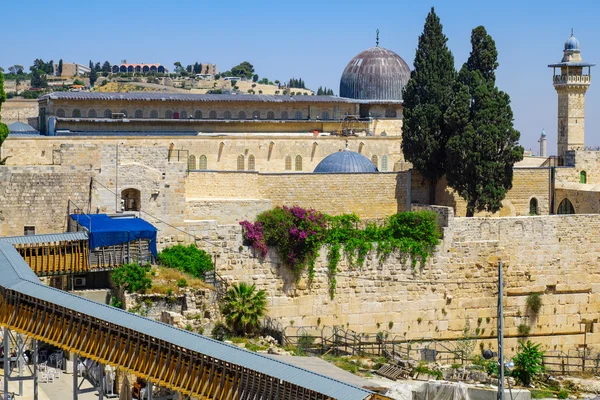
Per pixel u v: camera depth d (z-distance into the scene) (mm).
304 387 60750
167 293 94062
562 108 160250
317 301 105188
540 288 113125
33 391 79000
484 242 110438
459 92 120562
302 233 103688
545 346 113625
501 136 119625
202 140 135500
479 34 124875
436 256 108875
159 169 102125
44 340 71875
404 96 126188
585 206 124500
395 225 108812
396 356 98750
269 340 97375
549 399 90500
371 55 165625
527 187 126625
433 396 85438
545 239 113250
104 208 100500
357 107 158250
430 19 125938
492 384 91688
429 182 124062
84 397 78688
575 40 161750
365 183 119562
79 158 100062
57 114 141875
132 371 68125
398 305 107625
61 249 93000
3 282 75438
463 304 109875
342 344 101062
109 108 144375
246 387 63781
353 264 106125
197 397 65250
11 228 97938
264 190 115125
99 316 69438
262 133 149250
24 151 124000
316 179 117250
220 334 96312
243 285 99438
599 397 86938
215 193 112500
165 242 101625
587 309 114938
